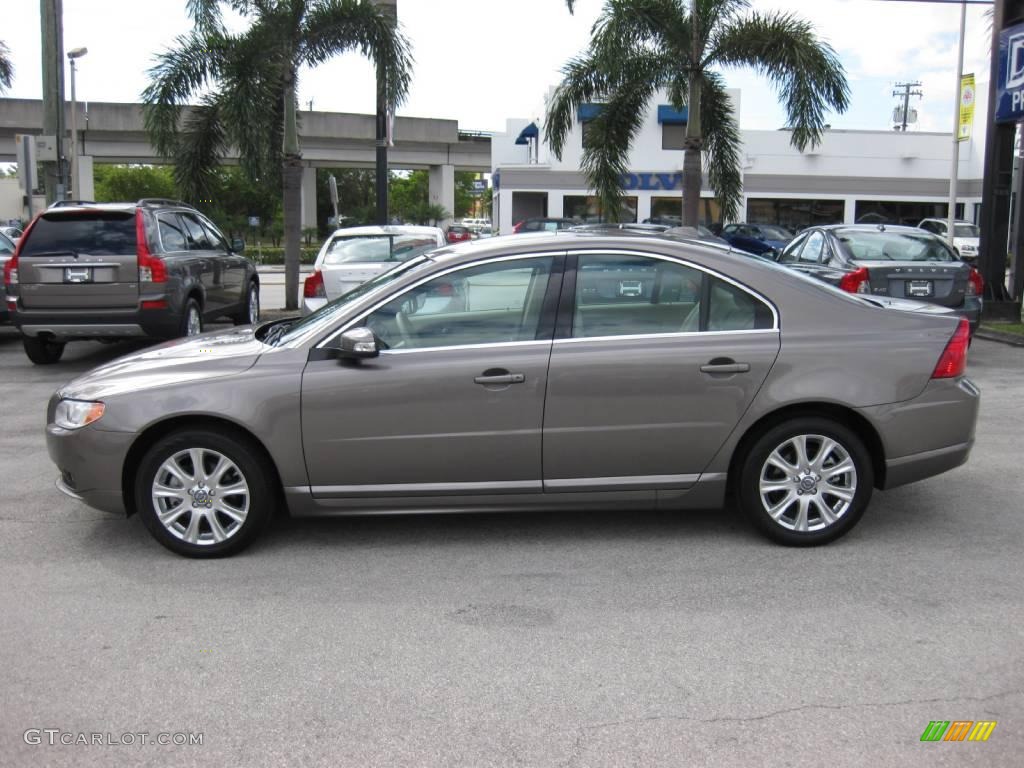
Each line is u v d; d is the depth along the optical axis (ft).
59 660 13.03
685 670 12.62
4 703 11.91
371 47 52.44
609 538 17.76
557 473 16.66
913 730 11.16
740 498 17.07
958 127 83.71
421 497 16.70
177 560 16.84
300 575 16.10
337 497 16.66
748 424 16.58
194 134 53.72
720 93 60.80
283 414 16.21
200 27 51.31
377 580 15.85
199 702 11.91
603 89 60.44
